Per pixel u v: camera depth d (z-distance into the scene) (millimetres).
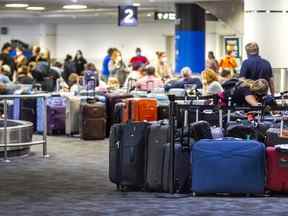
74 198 9164
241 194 9109
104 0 20859
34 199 9117
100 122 15273
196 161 9047
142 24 34688
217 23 32438
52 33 36375
